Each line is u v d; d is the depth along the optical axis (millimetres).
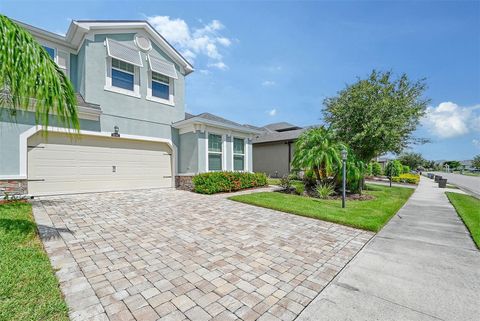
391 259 3939
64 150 8578
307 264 3676
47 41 9461
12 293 2496
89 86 9188
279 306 2576
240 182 11828
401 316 2441
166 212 6723
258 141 23078
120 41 10188
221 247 4266
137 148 10703
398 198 11125
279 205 7895
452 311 2535
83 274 3123
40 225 5055
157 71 11031
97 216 6020
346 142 12727
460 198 11555
